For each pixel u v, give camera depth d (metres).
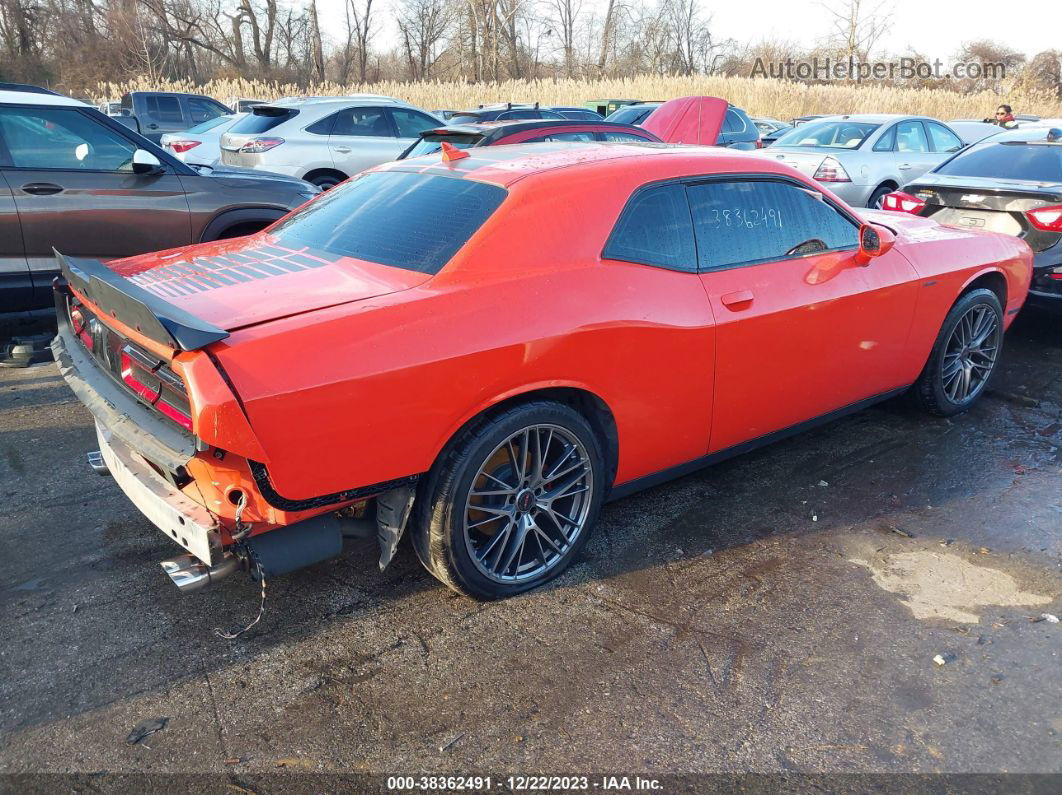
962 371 4.77
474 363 2.67
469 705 2.53
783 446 4.51
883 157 10.29
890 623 2.96
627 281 3.09
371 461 2.55
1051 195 5.86
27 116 5.48
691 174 3.42
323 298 2.68
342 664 2.72
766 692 2.60
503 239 2.90
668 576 3.25
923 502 3.88
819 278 3.73
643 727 2.45
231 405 2.26
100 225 5.72
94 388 2.88
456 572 2.89
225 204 6.18
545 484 3.06
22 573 3.20
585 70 49.88
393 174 3.68
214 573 2.53
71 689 2.58
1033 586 3.19
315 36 42.94
